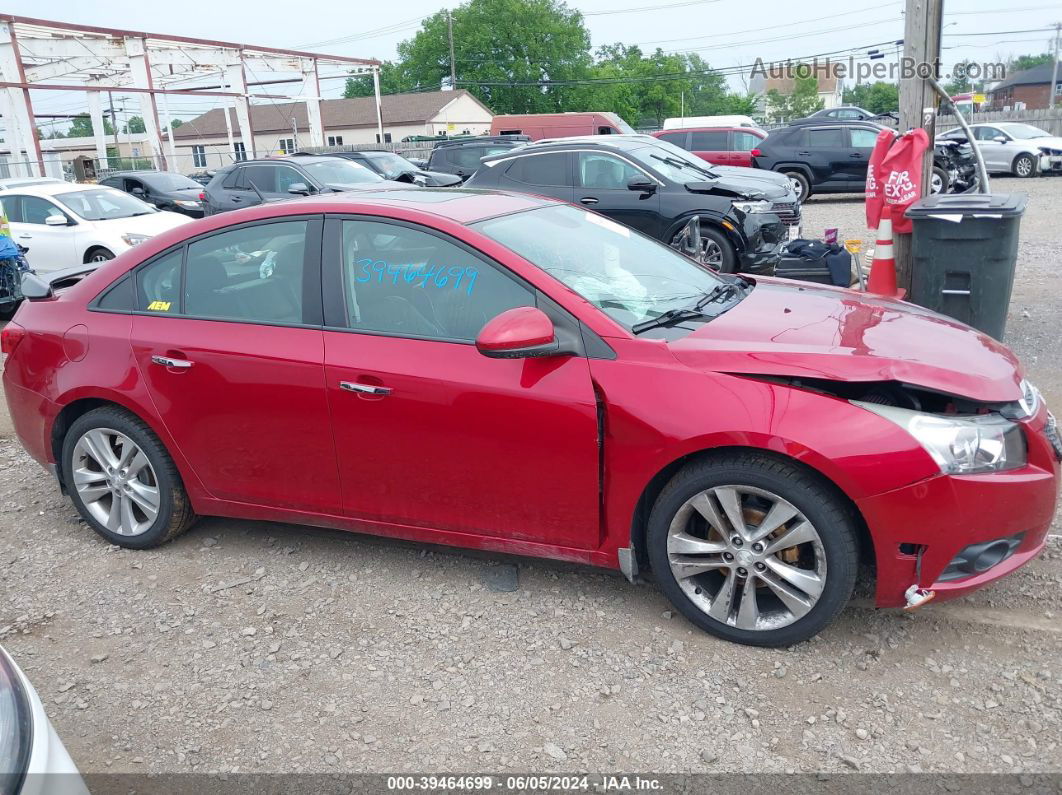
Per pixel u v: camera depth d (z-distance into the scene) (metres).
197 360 3.89
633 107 76.69
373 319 3.64
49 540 4.52
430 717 3.01
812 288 4.24
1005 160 22.97
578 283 3.54
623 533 3.34
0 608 3.86
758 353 3.17
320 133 43.97
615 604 3.62
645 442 3.18
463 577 3.91
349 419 3.64
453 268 3.55
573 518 3.41
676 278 4.02
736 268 10.16
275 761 2.84
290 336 3.75
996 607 3.46
